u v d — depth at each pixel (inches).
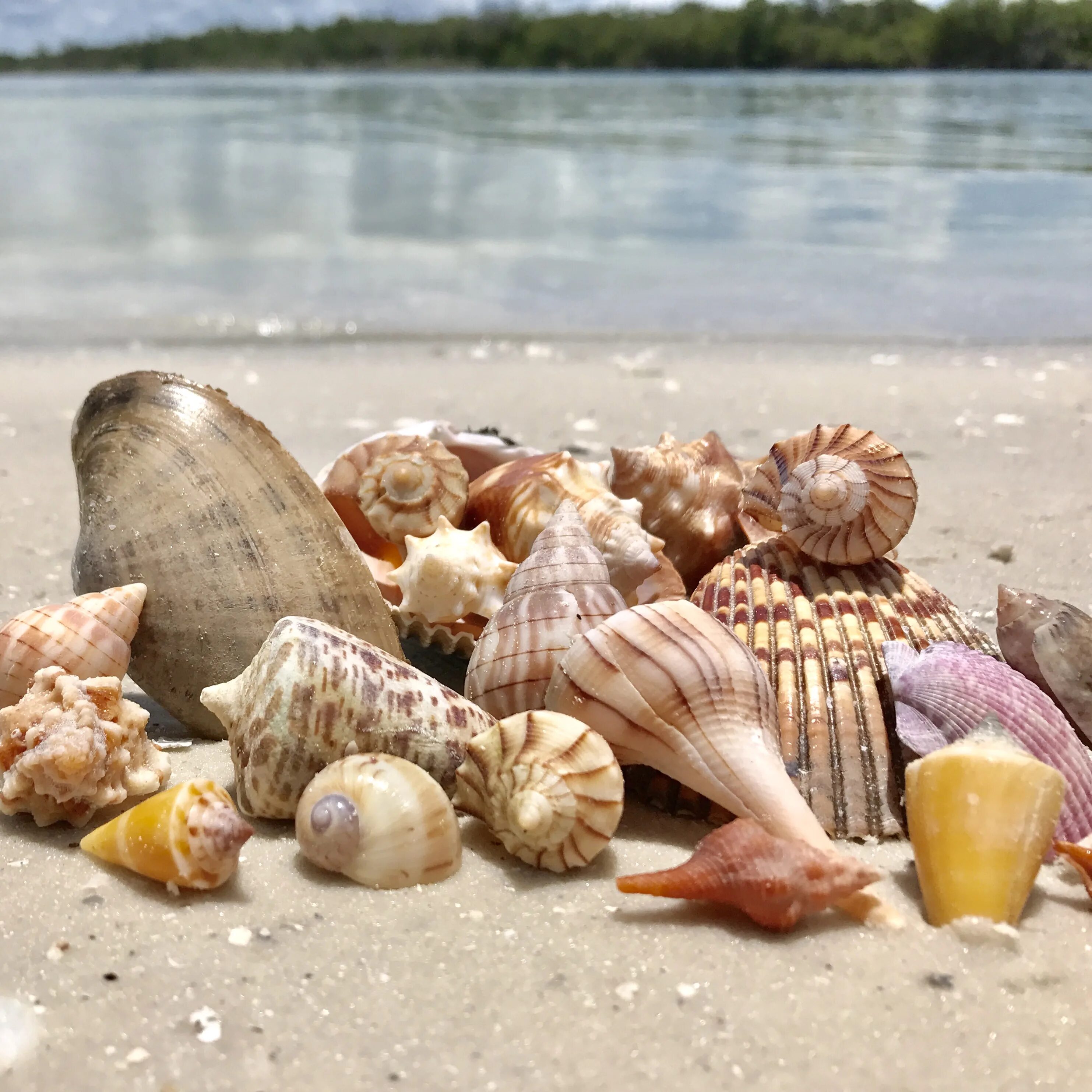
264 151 74.7
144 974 7.4
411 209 52.1
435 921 7.9
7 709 9.1
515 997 7.3
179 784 9.3
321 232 47.1
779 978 7.4
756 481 12.2
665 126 86.2
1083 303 34.1
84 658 9.7
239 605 10.3
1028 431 21.3
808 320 32.6
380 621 10.6
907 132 76.9
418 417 22.5
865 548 11.0
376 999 7.3
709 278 38.3
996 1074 6.8
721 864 7.8
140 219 49.3
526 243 44.4
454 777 9.0
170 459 10.9
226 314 33.5
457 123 94.6
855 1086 6.7
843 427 11.6
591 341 30.5
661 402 24.0
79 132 89.2
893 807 9.0
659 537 12.5
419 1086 6.7
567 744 8.4
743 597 10.8
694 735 8.8
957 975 7.5
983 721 8.7
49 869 8.5
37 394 24.6
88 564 10.8
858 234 44.7
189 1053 6.9
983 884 7.8
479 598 10.8
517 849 8.5
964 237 43.8
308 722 8.8
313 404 23.7
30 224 47.8
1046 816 7.9
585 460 19.4
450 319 33.0
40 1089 6.7
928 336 30.6
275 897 8.2
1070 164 59.8
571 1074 6.8
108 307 34.0
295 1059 6.8
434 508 11.9
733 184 58.2
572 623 9.7
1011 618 10.4
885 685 9.7
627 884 7.8
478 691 9.8
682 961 7.6
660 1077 6.7
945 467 19.0
